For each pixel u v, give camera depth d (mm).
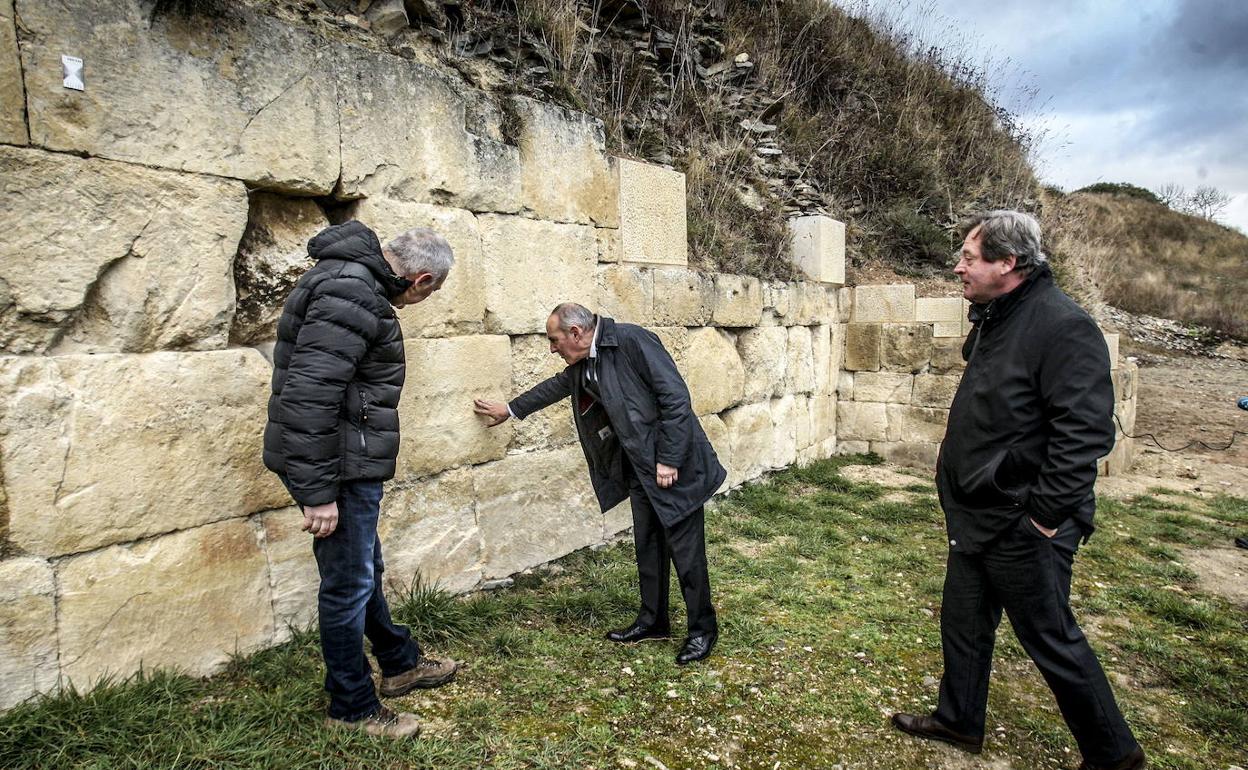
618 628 3340
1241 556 4988
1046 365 2113
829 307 7254
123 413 2340
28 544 2160
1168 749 2662
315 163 2822
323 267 2119
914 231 8516
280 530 2818
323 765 2162
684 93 7020
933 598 3984
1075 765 2500
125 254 2336
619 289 4504
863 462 7320
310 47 2799
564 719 2588
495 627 3242
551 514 4098
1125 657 3434
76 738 2092
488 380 3619
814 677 3031
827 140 8859
